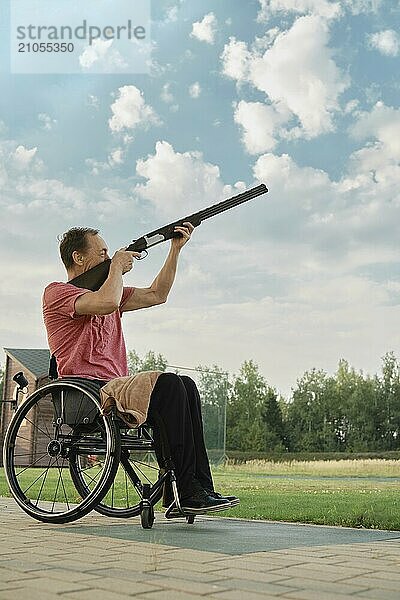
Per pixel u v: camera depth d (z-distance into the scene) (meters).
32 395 2.85
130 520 3.02
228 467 13.30
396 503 4.37
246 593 1.49
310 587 1.56
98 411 2.71
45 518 2.77
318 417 34.53
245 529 2.76
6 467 2.89
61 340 2.90
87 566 1.80
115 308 2.84
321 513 3.40
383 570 1.79
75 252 3.08
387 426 34.69
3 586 1.53
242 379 33.91
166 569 1.77
